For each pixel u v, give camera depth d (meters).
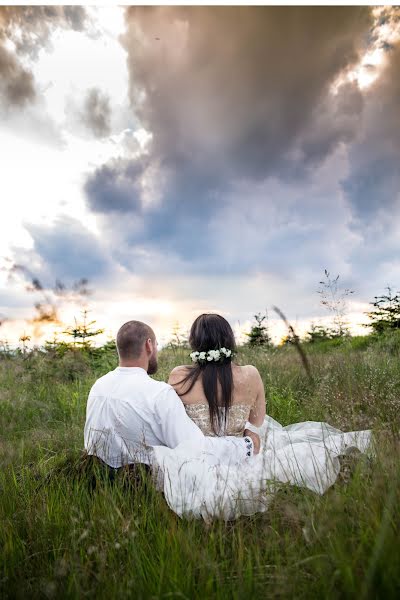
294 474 2.53
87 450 2.96
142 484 2.58
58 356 8.39
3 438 4.52
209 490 2.48
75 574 1.75
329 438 3.04
